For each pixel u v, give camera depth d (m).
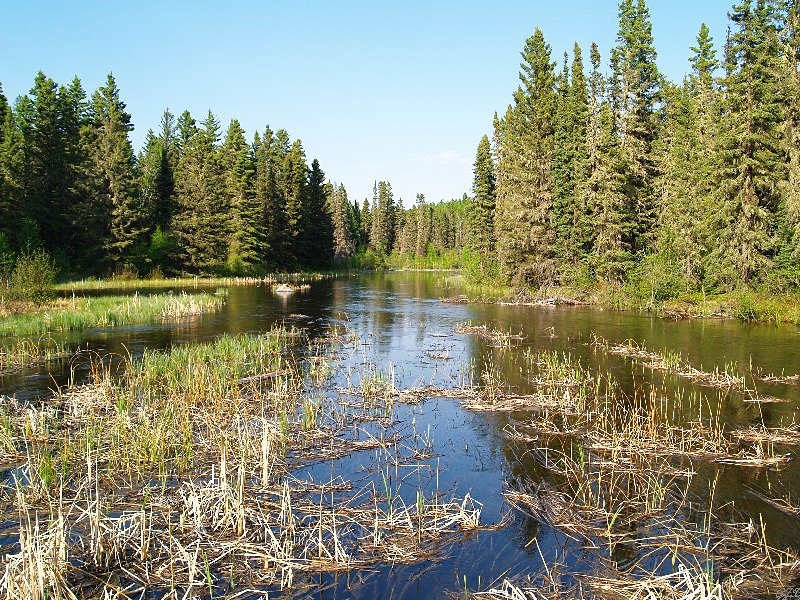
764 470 9.54
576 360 18.53
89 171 54.09
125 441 9.77
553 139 44.84
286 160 77.31
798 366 17.39
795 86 31.67
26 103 61.50
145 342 21.62
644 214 40.53
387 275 85.19
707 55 48.53
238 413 11.98
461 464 9.92
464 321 28.95
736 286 31.64
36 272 30.69
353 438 11.20
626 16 42.56
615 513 7.98
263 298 42.00
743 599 5.94
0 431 10.52
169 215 66.19
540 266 42.59
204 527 7.25
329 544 7.04
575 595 6.04
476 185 57.84
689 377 15.98
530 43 48.38
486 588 6.20
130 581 6.23
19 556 5.84
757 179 30.59
